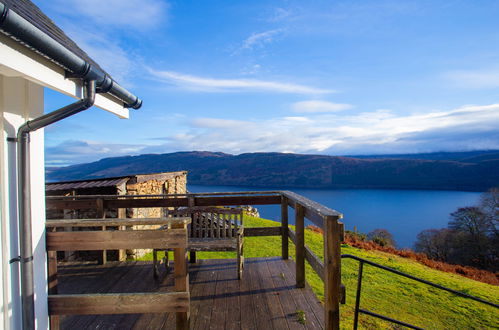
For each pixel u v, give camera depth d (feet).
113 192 23.00
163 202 16.46
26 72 5.44
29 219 6.91
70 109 6.95
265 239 33.30
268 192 15.92
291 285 11.97
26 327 6.85
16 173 7.01
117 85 8.50
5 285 6.69
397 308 19.20
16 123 7.04
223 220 13.80
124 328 9.07
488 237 84.84
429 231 99.45
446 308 19.79
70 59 5.97
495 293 25.03
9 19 4.24
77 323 9.34
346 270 26.66
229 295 11.07
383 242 55.11
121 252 21.43
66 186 23.12
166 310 7.56
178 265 7.64
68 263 15.20
